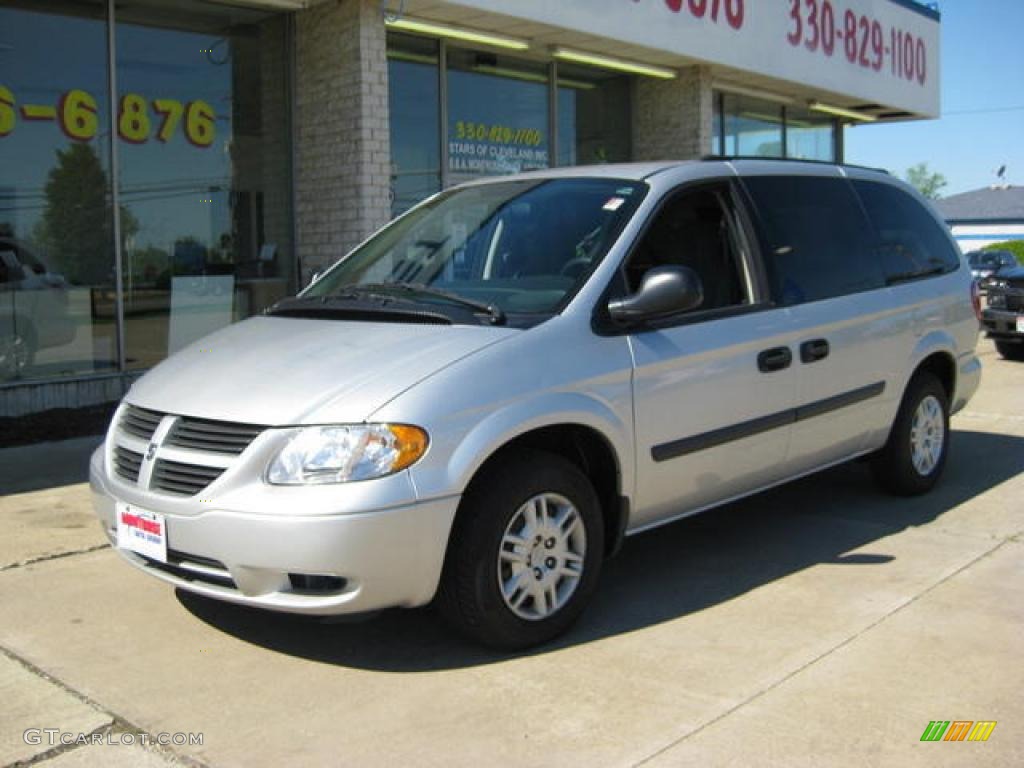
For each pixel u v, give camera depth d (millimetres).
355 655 4008
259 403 3740
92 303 9156
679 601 4555
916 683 3686
